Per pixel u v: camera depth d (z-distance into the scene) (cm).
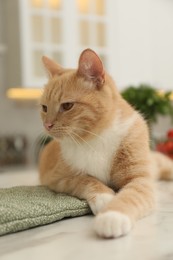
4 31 264
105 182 120
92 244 73
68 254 68
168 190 140
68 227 88
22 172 223
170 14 280
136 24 266
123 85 263
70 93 114
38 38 242
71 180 116
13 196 106
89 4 254
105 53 257
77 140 116
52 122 116
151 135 208
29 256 68
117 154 117
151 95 213
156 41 276
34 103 278
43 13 242
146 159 119
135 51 267
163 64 279
